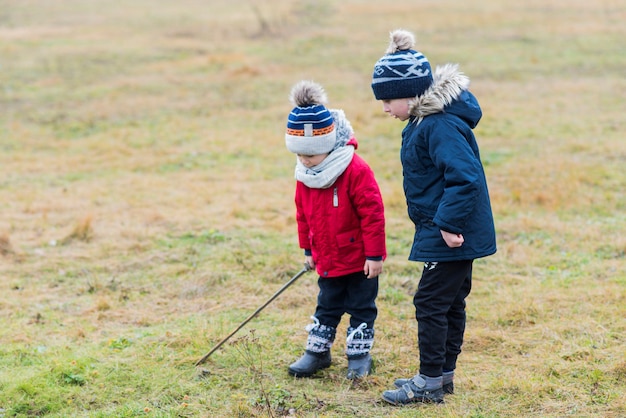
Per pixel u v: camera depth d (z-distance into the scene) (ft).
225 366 18.56
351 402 16.61
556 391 16.61
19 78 64.85
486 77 64.08
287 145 16.78
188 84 63.05
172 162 42.78
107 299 24.07
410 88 15.29
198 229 31.01
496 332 20.36
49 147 46.68
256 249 28.22
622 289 22.89
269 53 76.02
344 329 20.68
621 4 97.86
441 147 14.75
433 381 16.14
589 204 32.99
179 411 16.34
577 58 70.28
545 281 24.39
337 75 65.57
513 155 41.63
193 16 101.40
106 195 36.58
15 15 101.91
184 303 23.86
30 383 17.35
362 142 45.70
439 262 15.40
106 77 65.67
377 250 16.83
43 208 34.30
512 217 31.94
